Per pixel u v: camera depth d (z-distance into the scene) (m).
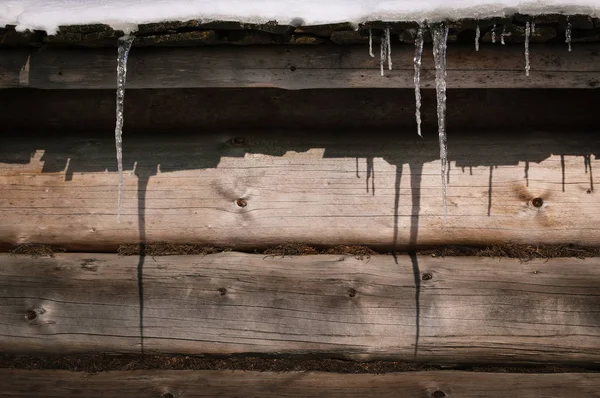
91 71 2.66
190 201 2.92
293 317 2.89
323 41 2.52
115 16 2.37
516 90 2.86
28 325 2.98
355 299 2.88
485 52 2.55
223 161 2.91
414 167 2.87
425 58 2.55
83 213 2.96
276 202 2.91
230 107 2.93
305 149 2.90
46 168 2.96
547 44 2.55
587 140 2.86
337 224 2.90
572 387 2.89
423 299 2.86
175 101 2.94
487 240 2.88
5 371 3.02
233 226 2.93
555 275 2.85
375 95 2.89
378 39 2.41
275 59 2.60
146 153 2.94
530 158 2.85
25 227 2.97
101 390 2.99
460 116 2.89
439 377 2.91
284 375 2.94
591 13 2.27
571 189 2.84
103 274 2.94
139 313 2.93
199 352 2.95
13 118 2.99
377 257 2.90
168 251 2.94
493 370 2.91
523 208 2.85
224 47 2.61
